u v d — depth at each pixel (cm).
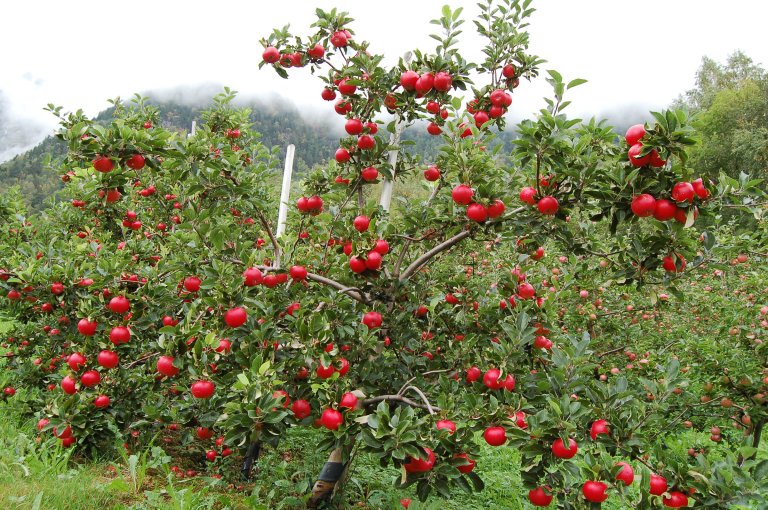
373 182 395
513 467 528
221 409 308
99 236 578
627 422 255
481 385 300
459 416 275
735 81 3209
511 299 346
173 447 430
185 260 347
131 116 684
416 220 353
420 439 245
